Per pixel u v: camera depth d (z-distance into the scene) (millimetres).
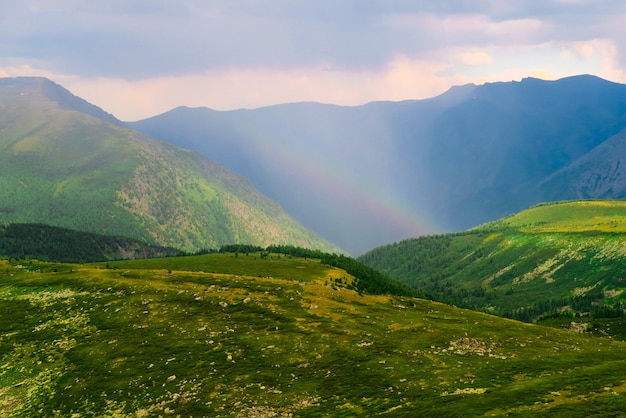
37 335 112375
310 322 105000
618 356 80000
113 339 102938
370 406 61094
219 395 70938
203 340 96250
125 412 71125
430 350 85438
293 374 76688
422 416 53969
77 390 82188
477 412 52469
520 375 68562
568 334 111500
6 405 83125
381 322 107688
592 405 49594
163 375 81938
